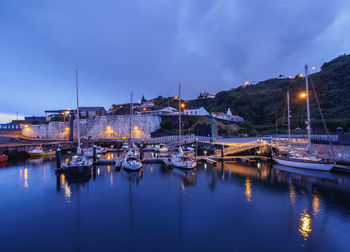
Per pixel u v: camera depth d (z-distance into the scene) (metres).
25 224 14.28
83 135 83.88
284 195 19.38
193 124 77.88
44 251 11.23
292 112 80.75
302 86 87.25
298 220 14.49
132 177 26.33
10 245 11.77
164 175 27.27
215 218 14.96
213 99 150.25
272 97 108.06
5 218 15.17
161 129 75.62
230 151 41.88
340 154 28.27
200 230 13.33
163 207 17.06
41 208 16.98
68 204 17.80
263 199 18.48
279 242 11.85
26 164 35.91
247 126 79.50
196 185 22.88
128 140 62.78
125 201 18.47
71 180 25.02
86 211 16.39
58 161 28.95
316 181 23.38
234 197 19.12
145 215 15.59
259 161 36.66
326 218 14.72
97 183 23.78
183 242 11.96
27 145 46.72
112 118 80.25
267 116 95.44
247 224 14.02
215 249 11.26
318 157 29.95
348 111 59.34
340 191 20.09
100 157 42.69
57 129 88.75
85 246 11.67
